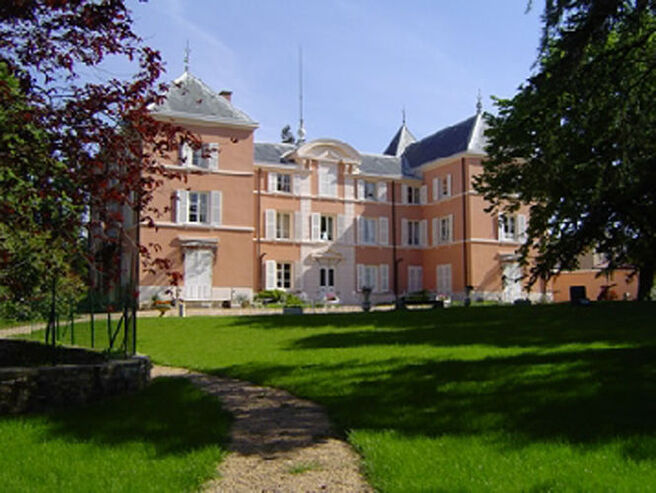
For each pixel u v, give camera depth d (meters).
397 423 7.68
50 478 5.83
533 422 7.39
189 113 35.84
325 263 42.72
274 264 40.66
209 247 35.91
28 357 13.88
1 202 8.03
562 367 10.68
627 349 12.30
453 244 43.31
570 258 21.84
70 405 9.45
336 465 6.36
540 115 12.01
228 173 36.91
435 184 45.44
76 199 8.09
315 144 42.91
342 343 16.30
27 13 8.00
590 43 10.81
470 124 44.19
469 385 9.62
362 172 44.69
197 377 12.46
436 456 6.27
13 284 10.47
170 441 7.09
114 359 10.91
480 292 41.69
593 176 16.67
